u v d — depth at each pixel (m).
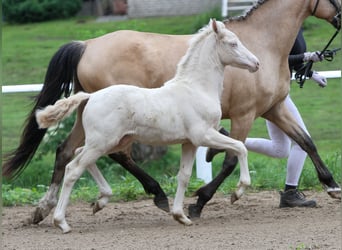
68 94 11.54
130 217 11.73
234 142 10.38
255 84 11.36
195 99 10.32
